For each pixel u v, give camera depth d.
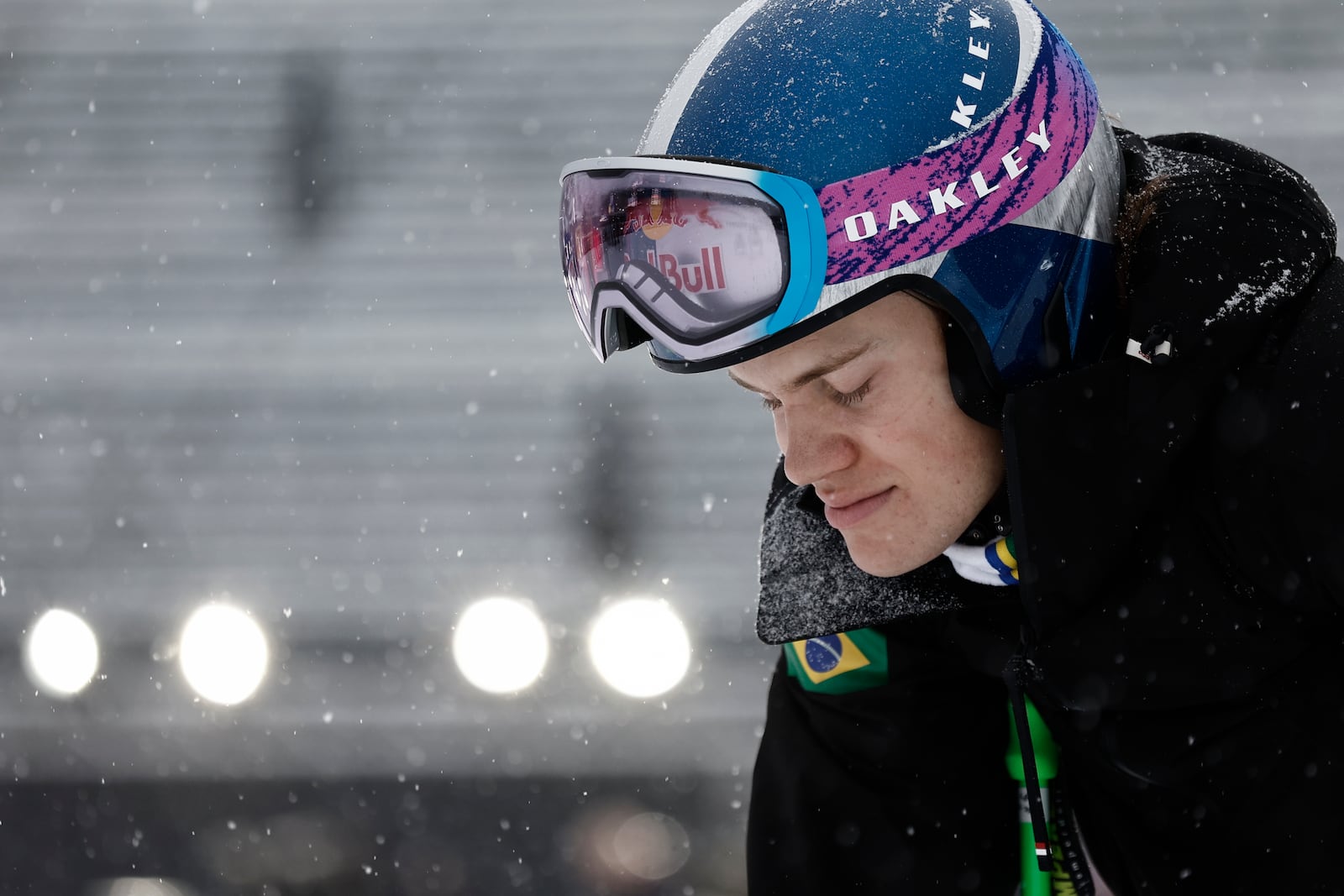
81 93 24.52
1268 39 22.38
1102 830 5.50
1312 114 21.94
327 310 22.95
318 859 18.41
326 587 20.83
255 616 20.47
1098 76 22.47
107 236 23.69
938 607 5.35
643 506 21.27
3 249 23.69
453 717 18.86
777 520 5.67
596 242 4.57
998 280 4.50
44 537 21.56
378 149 23.95
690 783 18.38
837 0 4.65
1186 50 22.45
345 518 21.41
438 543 21.16
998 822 5.73
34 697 19.67
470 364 22.30
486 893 18.20
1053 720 5.30
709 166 4.30
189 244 23.62
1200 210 4.68
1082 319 4.71
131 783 18.73
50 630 19.56
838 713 5.84
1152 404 4.49
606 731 18.53
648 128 4.72
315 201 23.72
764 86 4.48
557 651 19.77
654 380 21.94
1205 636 4.62
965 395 4.55
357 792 18.56
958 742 5.70
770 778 5.98
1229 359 4.49
